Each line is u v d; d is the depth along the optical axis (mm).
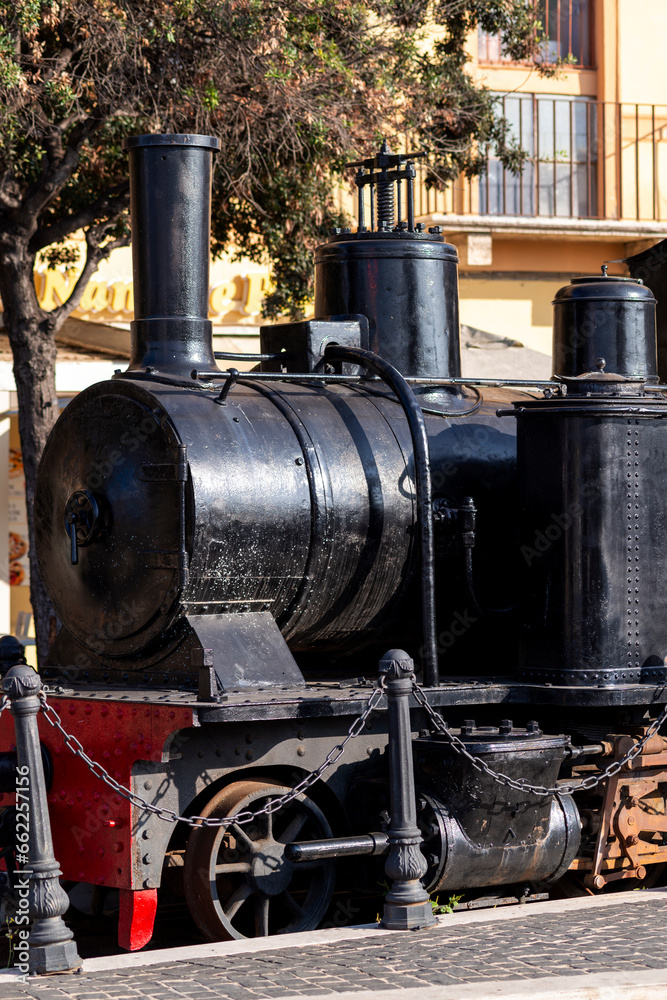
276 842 7891
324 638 9102
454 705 8484
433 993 6055
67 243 19484
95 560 8625
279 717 7602
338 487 8688
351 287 9930
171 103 14406
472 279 22156
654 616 8938
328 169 15922
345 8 15188
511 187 22328
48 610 13422
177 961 6891
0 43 12719
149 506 8305
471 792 7926
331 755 7648
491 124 17812
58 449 8938
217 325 20547
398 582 9039
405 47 16141
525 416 8984
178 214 9086
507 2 18016
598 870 8680
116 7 13852
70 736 7125
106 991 6238
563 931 7289
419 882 7738
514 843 8180
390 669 7500
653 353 10867
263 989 6195
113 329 18312
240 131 15062
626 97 22781
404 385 8742
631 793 8797
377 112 15523
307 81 14773
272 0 14484
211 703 7410
